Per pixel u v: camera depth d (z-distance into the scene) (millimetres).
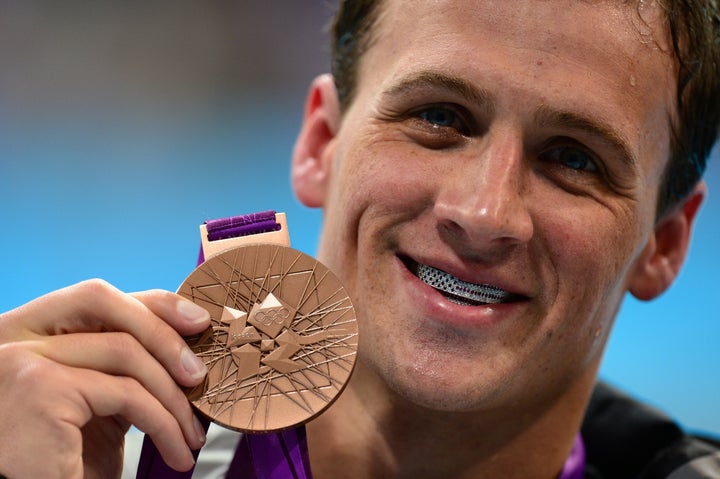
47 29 14984
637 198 4598
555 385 4879
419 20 4547
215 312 4082
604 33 4305
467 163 4363
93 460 4293
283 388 4004
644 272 5289
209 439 5914
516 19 4270
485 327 4371
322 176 5656
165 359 4004
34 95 14477
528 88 4227
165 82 15188
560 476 5344
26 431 3938
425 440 4910
